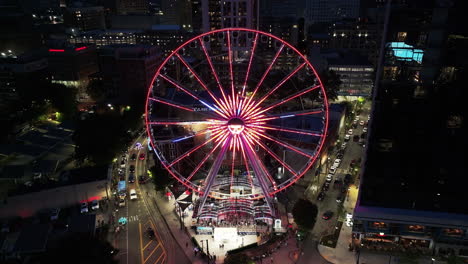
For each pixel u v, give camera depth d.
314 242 102.88
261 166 111.25
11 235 106.62
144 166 147.12
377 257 95.75
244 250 99.25
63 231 103.00
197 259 96.88
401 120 86.56
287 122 144.00
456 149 84.94
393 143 88.44
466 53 79.25
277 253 98.69
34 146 149.00
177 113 131.12
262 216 105.69
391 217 91.81
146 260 96.44
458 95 81.88
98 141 137.88
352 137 170.00
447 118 83.69
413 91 84.38
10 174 128.12
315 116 156.50
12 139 165.12
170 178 125.25
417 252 94.38
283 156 131.00
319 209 117.75
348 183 130.88
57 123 186.38
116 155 144.75
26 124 180.62
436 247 93.62
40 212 115.38
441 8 78.06
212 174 105.88
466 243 90.88
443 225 89.56
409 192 91.25
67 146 155.00
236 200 111.00
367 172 91.88
